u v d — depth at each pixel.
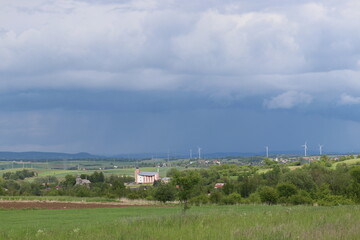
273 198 89.12
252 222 21.19
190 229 18.62
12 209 72.56
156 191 94.38
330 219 21.08
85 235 18.59
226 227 19.11
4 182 179.25
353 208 29.53
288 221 20.77
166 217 24.16
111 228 20.67
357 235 15.45
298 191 93.06
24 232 23.28
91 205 84.56
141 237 16.86
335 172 138.88
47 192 146.00
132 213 63.72
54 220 51.94
